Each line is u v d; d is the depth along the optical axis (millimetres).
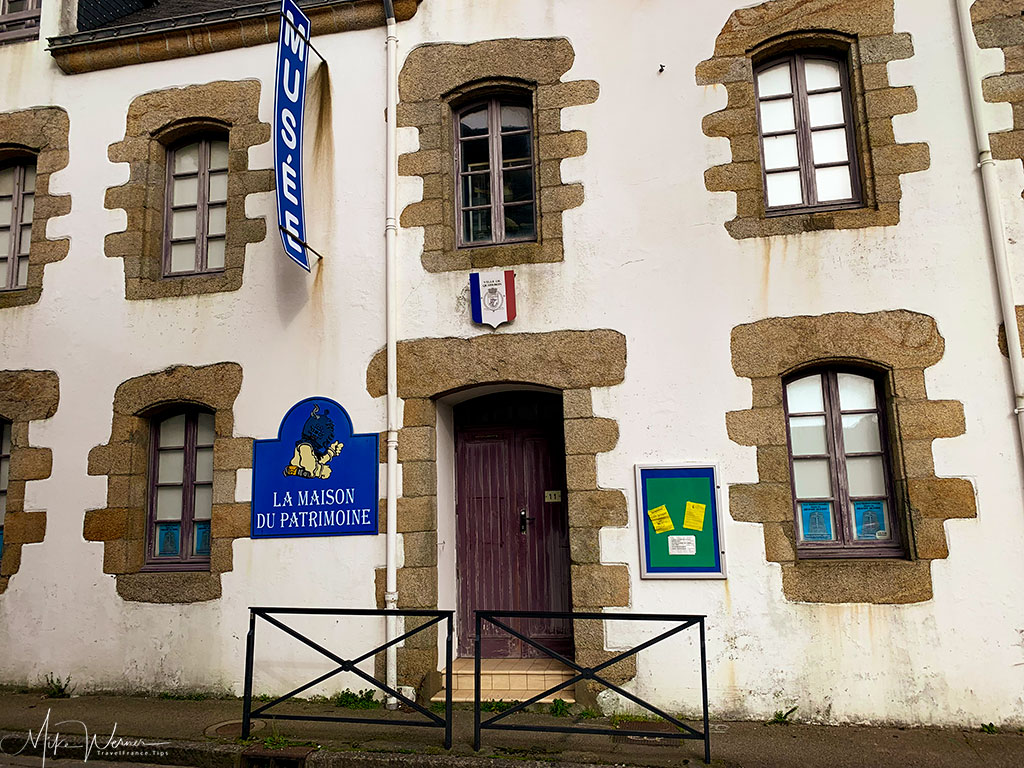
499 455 7043
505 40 6828
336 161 7035
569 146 6574
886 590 5598
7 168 8039
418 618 6199
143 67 7648
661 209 6352
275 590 6484
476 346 6480
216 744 5156
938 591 5543
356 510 6457
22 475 7148
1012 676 5371
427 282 6656
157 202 7516
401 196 6832
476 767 4699
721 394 6043
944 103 6055
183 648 6562
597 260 6391
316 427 6656
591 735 5270
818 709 5551
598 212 6453
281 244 7004
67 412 7172
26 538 7035
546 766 4648
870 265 5980
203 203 7500
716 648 5754
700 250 6246
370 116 7055
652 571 5902
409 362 6570
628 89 6559
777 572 5750
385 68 7090
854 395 6082
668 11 6598
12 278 7766
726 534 5863
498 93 6961
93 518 6938
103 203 7465
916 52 6152
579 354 6297
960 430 5680
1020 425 5559
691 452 6016
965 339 5773
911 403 5777
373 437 6531
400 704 6070
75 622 6805
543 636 6719
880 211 6016
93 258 7387
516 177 6930
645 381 6168
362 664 6246
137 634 6664
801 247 6102
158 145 7582
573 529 6090
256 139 7234
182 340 7055
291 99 6605
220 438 6816
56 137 7691
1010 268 5789
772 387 5980
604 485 6098
